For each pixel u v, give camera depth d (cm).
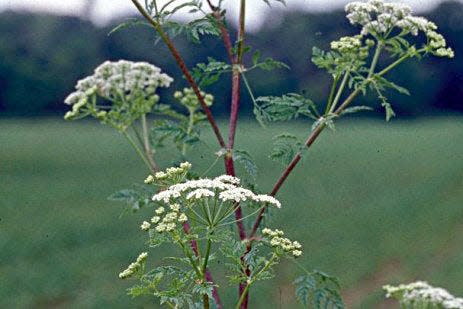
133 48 4131
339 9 4325
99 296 1265
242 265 414
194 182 407
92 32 4988
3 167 3034
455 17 5347
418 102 5450
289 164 507
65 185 2498
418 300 367
